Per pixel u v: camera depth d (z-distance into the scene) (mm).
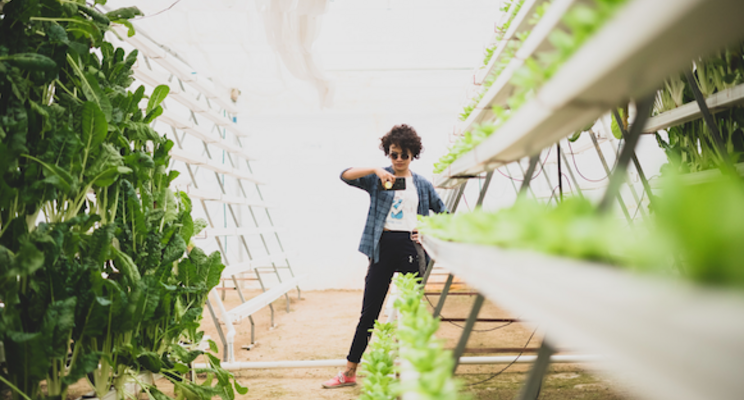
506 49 1993
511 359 2793
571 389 2553
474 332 3818
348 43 4980
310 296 6262
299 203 6793
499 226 828
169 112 3502
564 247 569
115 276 1851
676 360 305
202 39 3871
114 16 2004
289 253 5637
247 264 3896
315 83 4117
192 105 4082
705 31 428
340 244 6781
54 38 1630
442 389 917
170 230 2080
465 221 1232
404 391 963
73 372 1501
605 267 492
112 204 1870
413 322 1400
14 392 1453
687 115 2109
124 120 1996
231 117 5715
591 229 536
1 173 1402
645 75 545
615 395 2434
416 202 2824
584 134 3914
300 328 4434
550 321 505
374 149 6809
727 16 394
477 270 839
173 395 2625
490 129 1234
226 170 4488
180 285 2234
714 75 2143
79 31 1808
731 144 2178
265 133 6824
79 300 1568
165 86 2281
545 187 5586
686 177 2145
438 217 1798
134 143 2174
